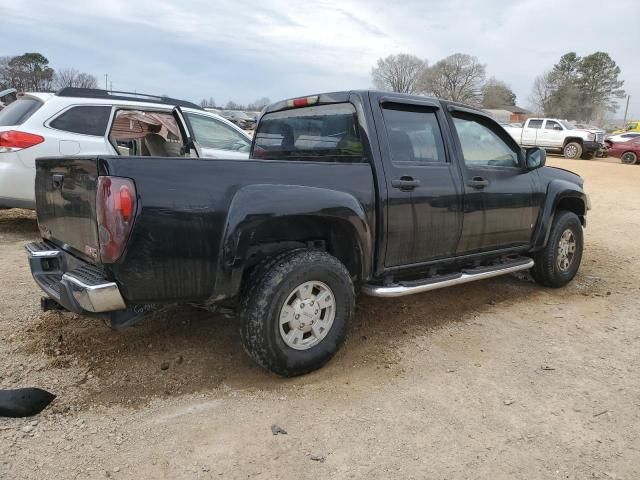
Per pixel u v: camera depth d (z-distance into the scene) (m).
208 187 2.85
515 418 2.91
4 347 3.55
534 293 5.22
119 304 2.73
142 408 2.92
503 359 3.65
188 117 7.17
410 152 3.85
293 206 3.06
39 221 3.68
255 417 2.86
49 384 3.12
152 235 2.68
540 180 4.97
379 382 3.27
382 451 2.59
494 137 4.63
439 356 3.67
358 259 3.54
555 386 3.28
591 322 4.41
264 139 4.67
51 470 2.38
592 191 14.48
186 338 3.81
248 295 3.06
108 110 6.48
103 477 2.36
